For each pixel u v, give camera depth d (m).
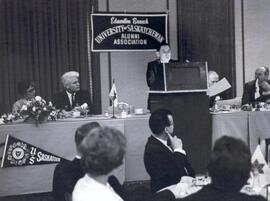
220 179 2.00
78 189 2.10
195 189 3.02
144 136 5.10
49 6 7.31
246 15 8.00
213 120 5.27
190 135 5.11
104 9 7.58
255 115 5.45
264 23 8.08
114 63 7.61
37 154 4.75
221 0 7.91
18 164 4.69
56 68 7.38
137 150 5.08
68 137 4.84
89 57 7.51
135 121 5.07
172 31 7.85
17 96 7.16
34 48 7.27
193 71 5.12
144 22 7.45
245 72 8.05
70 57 7.44
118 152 2.07
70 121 4.86
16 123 4.79
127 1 7.68
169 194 2.90
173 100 5.09
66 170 2.95
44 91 7.34
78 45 7.47
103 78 7.59
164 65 5.02
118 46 7.38
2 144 4.66
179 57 7.87
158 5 7.80
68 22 7.41
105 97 7.62
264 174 2.97
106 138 2.07
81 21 7.45
